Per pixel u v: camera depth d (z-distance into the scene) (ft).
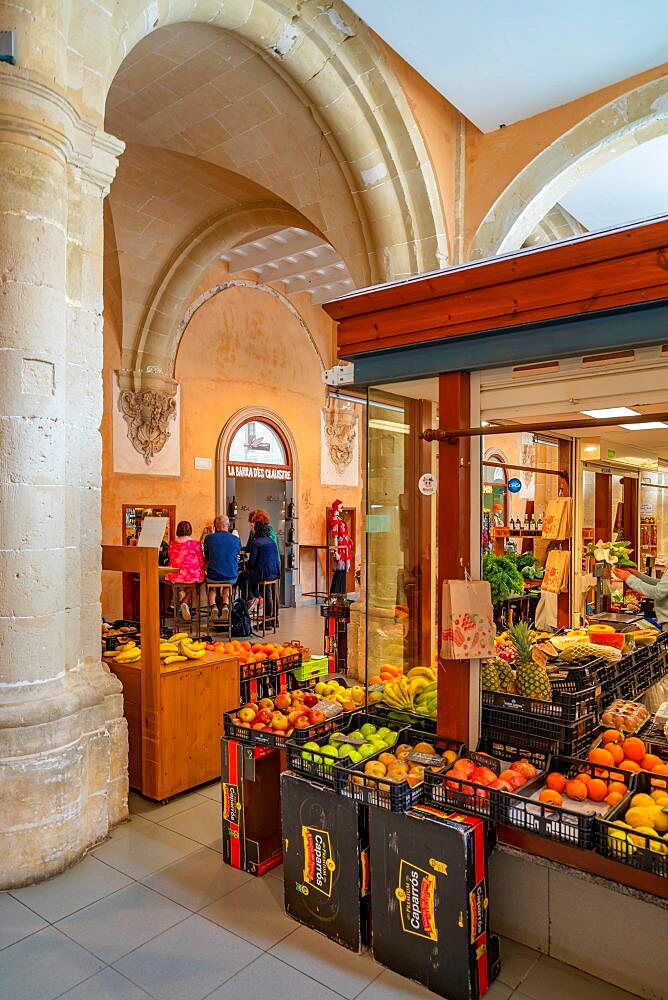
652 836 6.80
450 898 7.50
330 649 21.98
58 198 10.60
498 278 8.43
